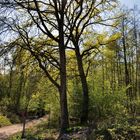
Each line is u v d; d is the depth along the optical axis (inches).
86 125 863.1
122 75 1924.2
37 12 860.6
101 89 1126.4
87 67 1285.7
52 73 995.3
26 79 971.9
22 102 1354.6
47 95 1326.3
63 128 842.2
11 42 842.8
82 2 952.3
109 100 1094.4
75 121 1143.0
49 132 1000.9
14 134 1411.2
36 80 987.9
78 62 1059.3
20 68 884.6
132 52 1923.0
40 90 1208.2
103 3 1040.2
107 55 1205.7
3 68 840.3
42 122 1752.0
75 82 1190.9
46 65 919.7
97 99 1091.3
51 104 1402.6
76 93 1167.6
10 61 835.4
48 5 914.1
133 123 690.8
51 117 1456.7
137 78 2089.1
